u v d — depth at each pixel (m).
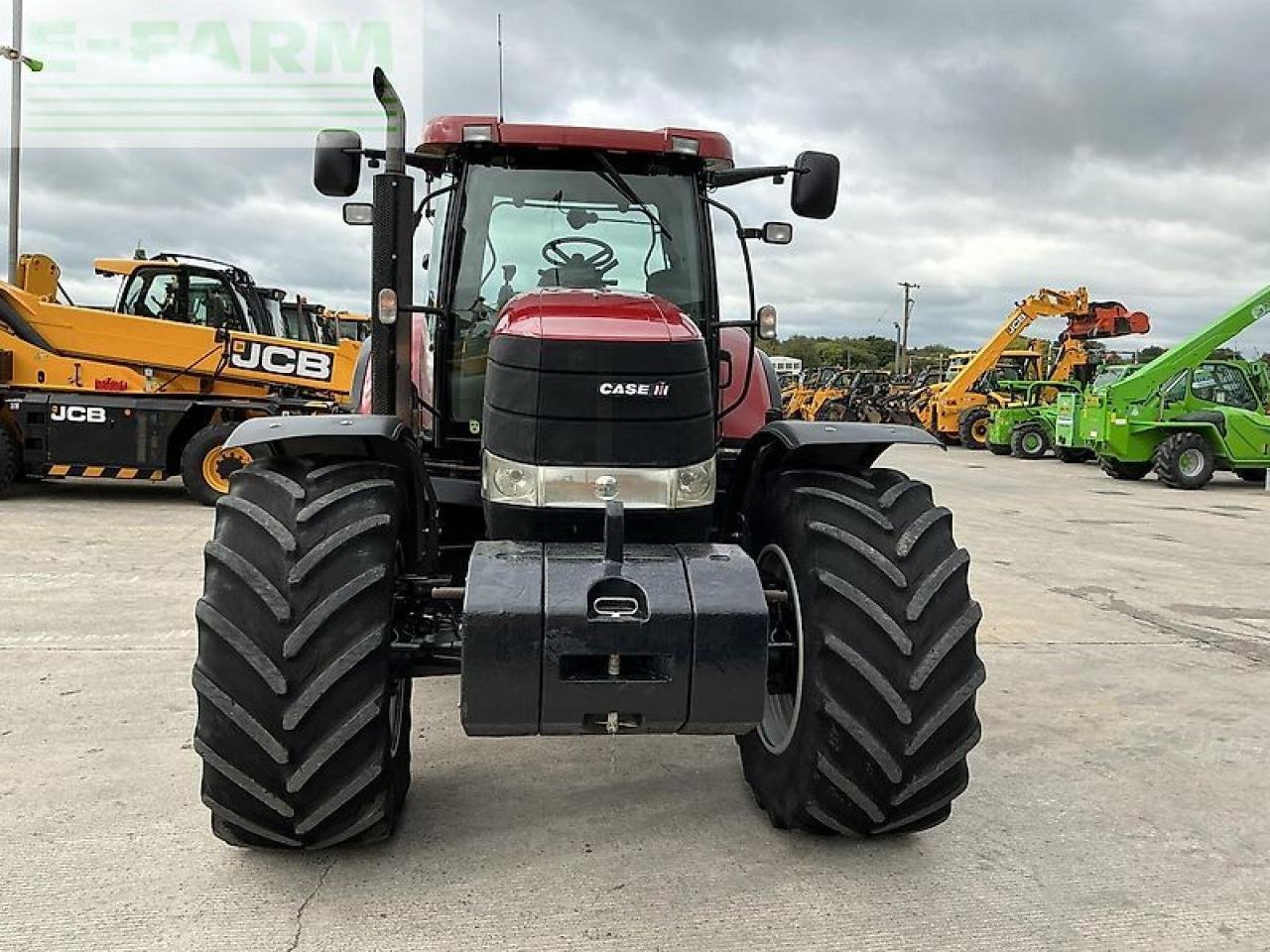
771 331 3.95
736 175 4.08
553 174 3.91
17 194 15.16
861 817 2.91
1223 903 2.85
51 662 4.74
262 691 2.59
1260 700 4.71
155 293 10.49
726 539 3.71
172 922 2.60
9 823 3.11
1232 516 11.88
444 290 3.84
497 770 3.66
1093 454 19.61
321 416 2.99
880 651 2.79
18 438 10.12
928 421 24.39
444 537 3.77
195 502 10.14
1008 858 3.07
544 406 2.90
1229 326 15.29
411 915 2.66
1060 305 22.98
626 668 2.57
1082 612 6.51
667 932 2.62
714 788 3.53
